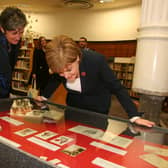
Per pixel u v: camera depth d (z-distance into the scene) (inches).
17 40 62.8
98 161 31.5
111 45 272.4
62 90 85.0
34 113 54.0
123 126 45.8
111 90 55.5
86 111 56.9
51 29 309.3
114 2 239.9
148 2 46.6
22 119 50.1
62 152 33.8
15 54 79.4
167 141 38.9
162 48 45.8
